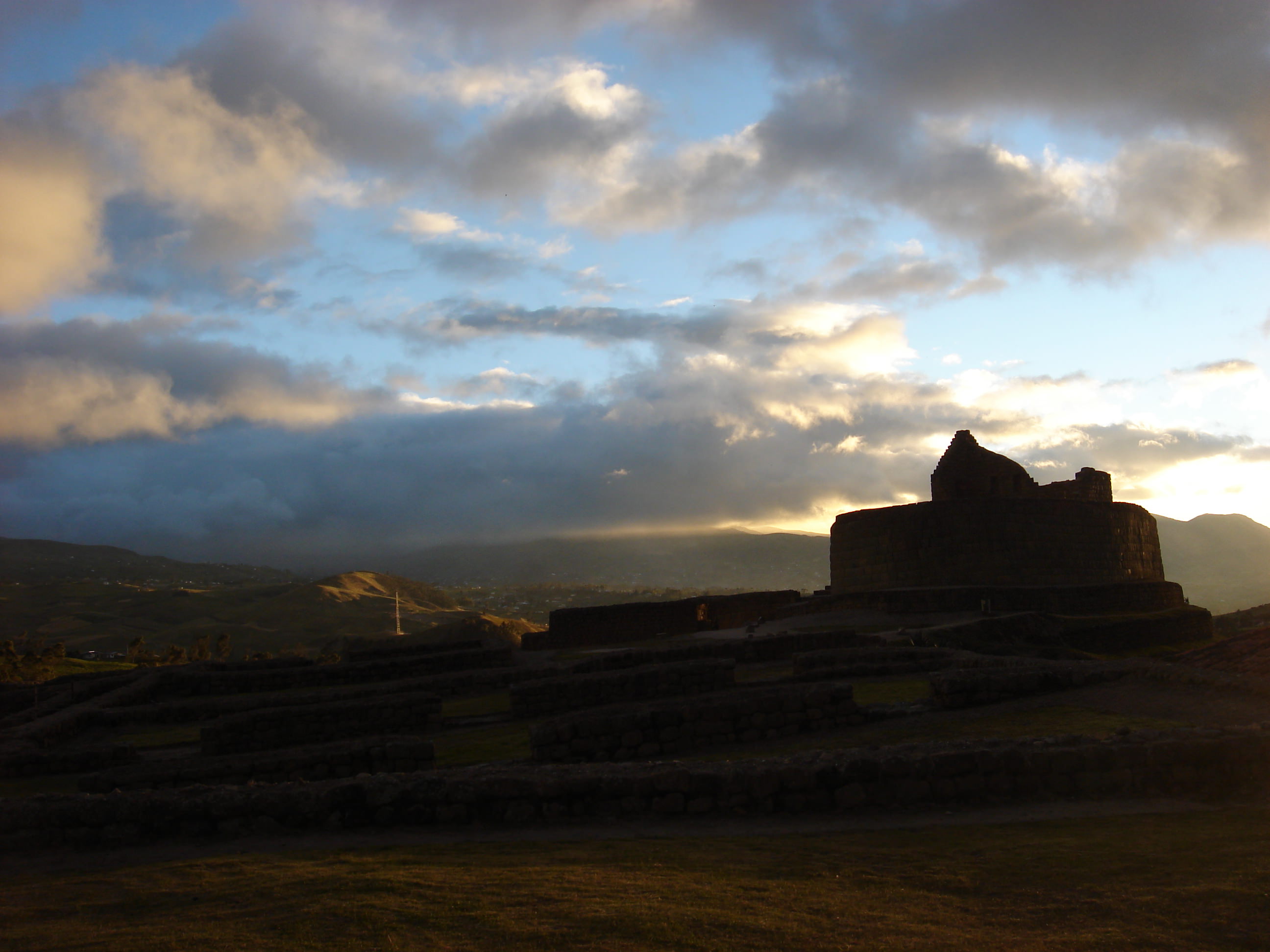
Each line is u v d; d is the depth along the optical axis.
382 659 40.94
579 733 16.52
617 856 9.33
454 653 38.19
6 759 21.55
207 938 6.93
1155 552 53.06
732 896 7.77
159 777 16.17
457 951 6.48
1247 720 15.06
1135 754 11.55
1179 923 6.88
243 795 11.20
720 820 10.98
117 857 10.34
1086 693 18.58
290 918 7.33
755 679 25.72
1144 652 42.25
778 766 11.50
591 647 45.84
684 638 44.84
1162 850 8.81
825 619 43.75
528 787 11.27
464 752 19.30
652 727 16.67
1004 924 7.01
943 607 43.09
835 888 8.03
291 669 37.38
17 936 7.28
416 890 7.97
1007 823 10.38
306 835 10.83
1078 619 41.75
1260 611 74.56
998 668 20.41
